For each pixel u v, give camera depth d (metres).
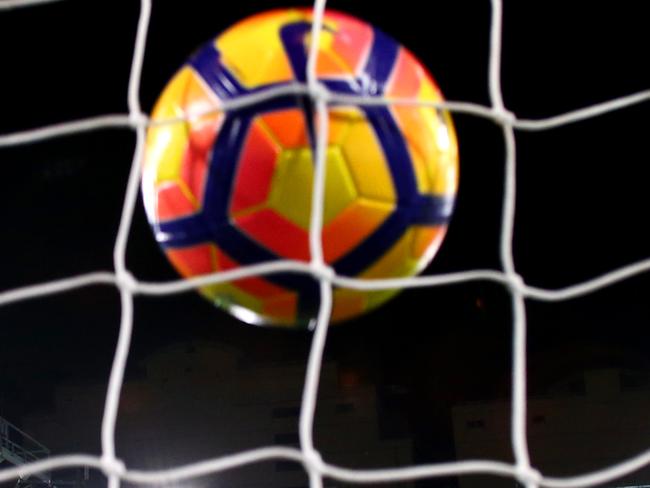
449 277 1.09
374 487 9.80
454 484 9.79
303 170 1.24
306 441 1.00
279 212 1.26
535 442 9.93
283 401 10.33
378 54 1.32
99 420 10.35
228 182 1.26
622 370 9.91
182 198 1.30
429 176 1.32
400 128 1.29
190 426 10.36
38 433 10.27
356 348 10.35
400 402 10.12
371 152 1.27
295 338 10.59
